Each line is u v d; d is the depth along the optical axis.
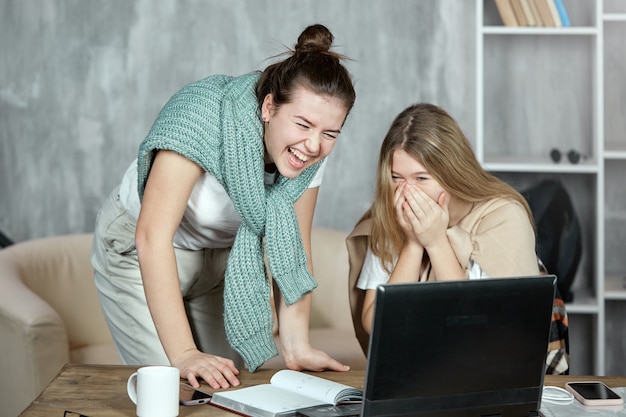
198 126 2.21
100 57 4.57
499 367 1.76
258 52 4.55
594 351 4.33
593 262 4.50
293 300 2.31
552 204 4.14
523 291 1.73
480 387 1.76
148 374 1.80
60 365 3.31
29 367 3.28
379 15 4.53
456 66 4.54
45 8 4.55
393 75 4.56
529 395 1.80
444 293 1.68
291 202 2.36
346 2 4.53
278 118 2.12
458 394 1.75
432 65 4.55
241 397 1.92
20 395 3.34
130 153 4.62
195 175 2.22
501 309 1.72
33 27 4.56
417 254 2.68
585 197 4.51
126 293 2.71
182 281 2.69
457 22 4.52
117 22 4.56
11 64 4.58
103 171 4.63
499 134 4.57
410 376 1.71
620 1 4.45
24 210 4.65
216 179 2.26
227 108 2.22
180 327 2.15
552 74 4.52
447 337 1.70
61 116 4.61
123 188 2.64
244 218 2.30
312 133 2.09
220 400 1.92
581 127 4.53
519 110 4.55
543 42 4.51
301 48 2.15
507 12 4.16
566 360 2.70
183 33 4.56
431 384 1.72
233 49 4.55
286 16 4.54
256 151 2.23
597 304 4.16
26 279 3.75
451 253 2.63
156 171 2.20
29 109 4.61
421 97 4.57
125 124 4.61
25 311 3.28
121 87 4.59
